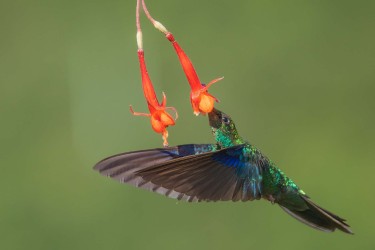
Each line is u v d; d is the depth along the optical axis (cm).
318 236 1193
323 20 1397
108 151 1320
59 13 1402
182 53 633
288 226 1196
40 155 1320
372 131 1345
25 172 1305
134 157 631
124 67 1367
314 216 666
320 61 1395
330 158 1324
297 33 1395
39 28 1407
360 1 1402
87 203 1261
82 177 1296
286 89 1384
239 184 631
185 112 1313
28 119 1351
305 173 1320
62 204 1268
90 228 1240
